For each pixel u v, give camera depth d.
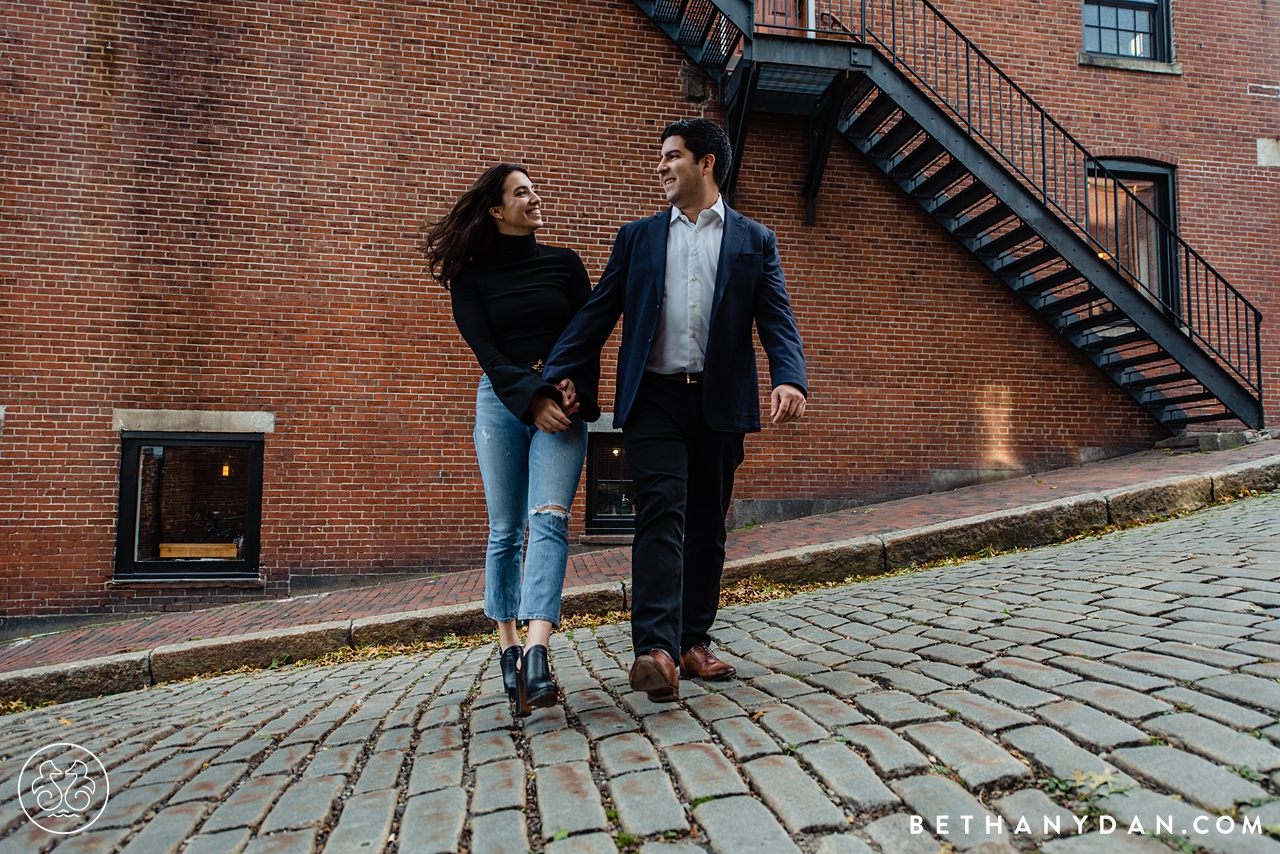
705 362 2.43
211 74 7.46
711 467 2.57
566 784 1.86
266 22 7.58
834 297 8.50
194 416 7.19
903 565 5.54
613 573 6.29
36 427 6.95
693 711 2.33
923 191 8.58
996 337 8.77
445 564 7.53
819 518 7.88
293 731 2.74
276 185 7.51
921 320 8.64
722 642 3.61
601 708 2.49
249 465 7.37
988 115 8.99
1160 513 5.95
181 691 4.29
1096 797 1.56
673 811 1.67
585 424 2.57
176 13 7.43
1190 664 2.28
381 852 1.63
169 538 7.22
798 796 1.68
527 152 8.02
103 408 7.06
